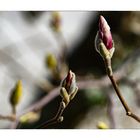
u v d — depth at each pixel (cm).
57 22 104
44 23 121
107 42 54
